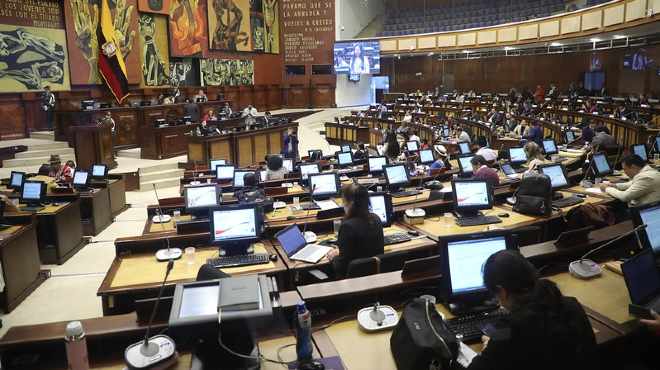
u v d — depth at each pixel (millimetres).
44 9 14891
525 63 22859
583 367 2064
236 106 23484
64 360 2727
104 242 8414
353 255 4258
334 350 2748
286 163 10391
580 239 4004
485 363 2150
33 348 2689
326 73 26031
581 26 15969
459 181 5910
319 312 3170
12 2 14055
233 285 2449
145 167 13375
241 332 2334
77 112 14055
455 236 3158
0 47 13859
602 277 3650
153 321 2834
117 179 10391
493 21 23812
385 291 3242
